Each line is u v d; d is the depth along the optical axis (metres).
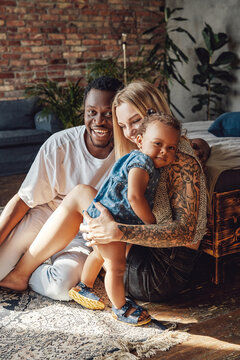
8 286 2.04
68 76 6.00
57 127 4.98
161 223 1.58
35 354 1.55
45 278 1.95
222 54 4.98
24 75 5.73
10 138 4.58
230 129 2.96
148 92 1.65
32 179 2.00
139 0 6.23
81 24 5.93
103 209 1.54
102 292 2.02
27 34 5.64
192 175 1.51
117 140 1.82
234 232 2.06
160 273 1.75
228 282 2.12
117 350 1.57
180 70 6.27
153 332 1.68
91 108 1.84
